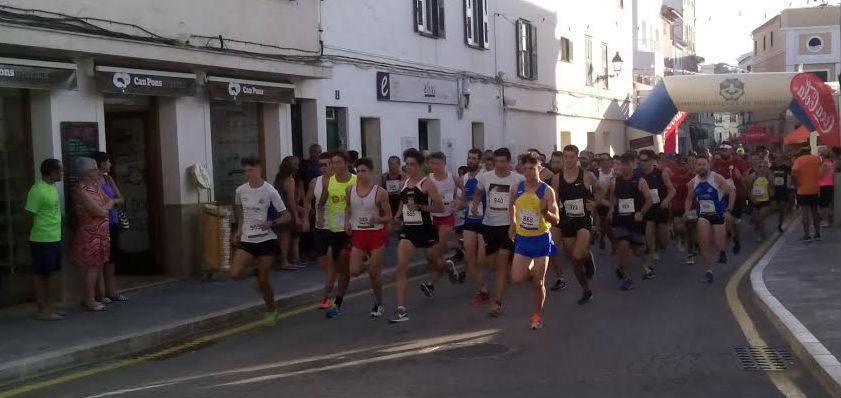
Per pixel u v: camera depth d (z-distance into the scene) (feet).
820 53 181.57
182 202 40.57
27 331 28.86
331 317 32.48
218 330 30.94
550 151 92.38
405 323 30.71
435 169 36.24
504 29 80.02
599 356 24.77
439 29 67.56
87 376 24.49
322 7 51.90
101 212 32.32
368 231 31.12
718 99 87.04
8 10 30.73
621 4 118.52
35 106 33.53
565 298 35.65
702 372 22.72
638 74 130.31
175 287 38.55
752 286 35.45
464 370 23.36
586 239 32.94
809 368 22.98
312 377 23.09
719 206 40.88
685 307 32.89
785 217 74.08
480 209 34.45
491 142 77.46
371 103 57.77
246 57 42.80
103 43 34.24
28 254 33.99
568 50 97.91
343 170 32.22
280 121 47.80
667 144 103.19
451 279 39.22
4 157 33.22
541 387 21.42
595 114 107.34
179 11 39.11
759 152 59.52
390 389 21.57
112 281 34.58
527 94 85.56
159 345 28.78
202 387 22.49
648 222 43.16
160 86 38.01
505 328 29.25
